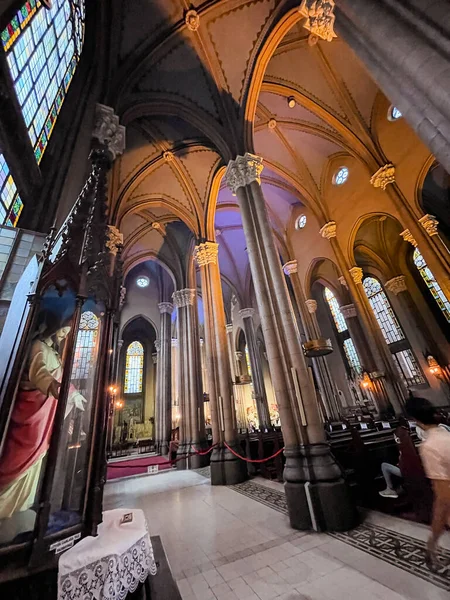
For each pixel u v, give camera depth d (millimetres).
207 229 11820
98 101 6543
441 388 15156
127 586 1906
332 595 2670
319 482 4488
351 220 13742
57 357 2469
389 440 6086
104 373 2736
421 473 4082
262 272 6410
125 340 29359
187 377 13766
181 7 7770
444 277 9461
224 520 5145
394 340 17922
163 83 8844
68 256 2633
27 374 2184
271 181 14820
